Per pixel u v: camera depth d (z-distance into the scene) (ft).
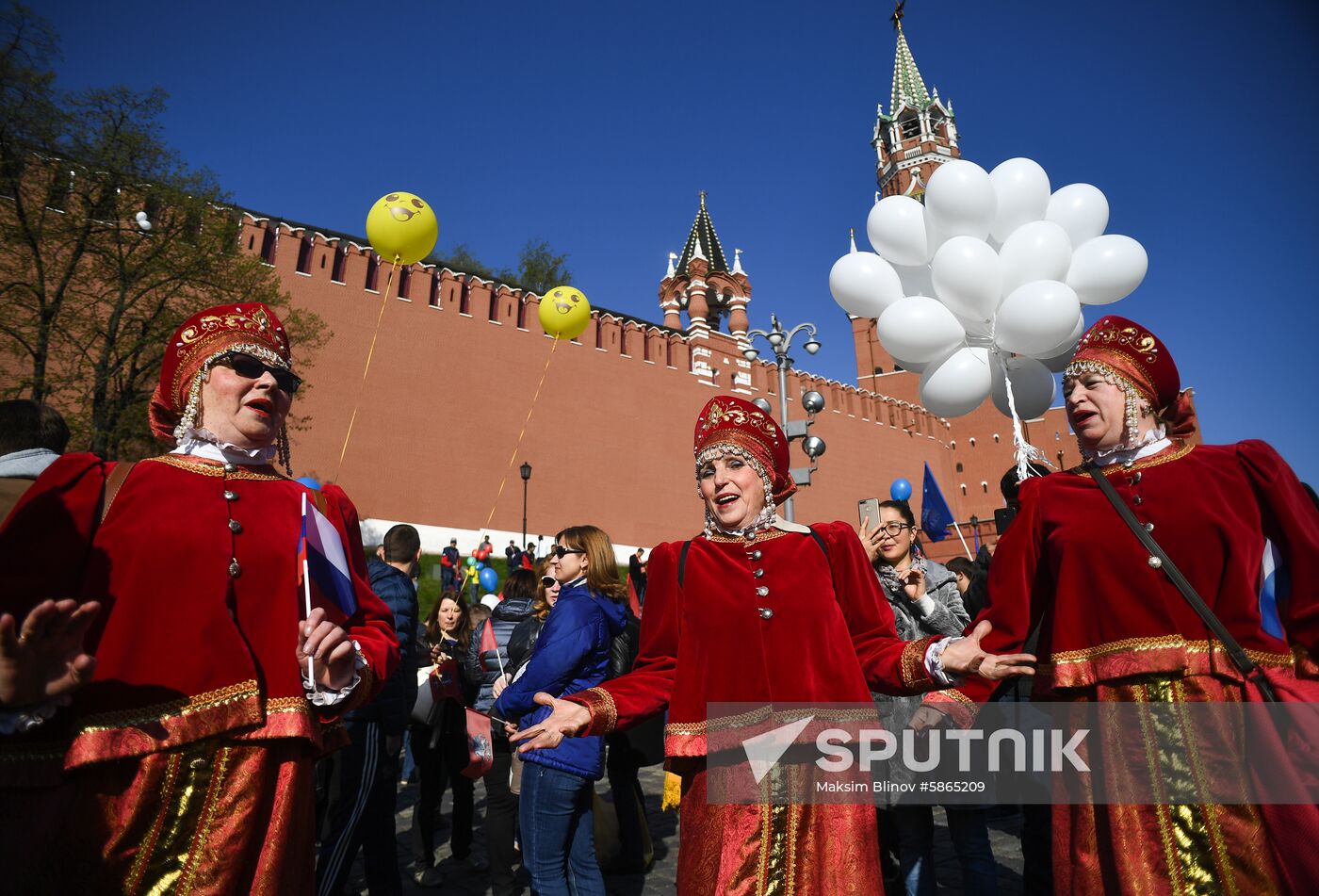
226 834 5.32
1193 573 6.46
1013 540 7.45
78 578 5.52
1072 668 6.67
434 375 81.61
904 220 16.28
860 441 123.44
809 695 6.87
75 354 56.44
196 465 6.33
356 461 74.49
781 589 7.36
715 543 7.98
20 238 54.90
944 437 141.59
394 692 11.85
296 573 6.21
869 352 148.36
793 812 6.64
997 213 15.93
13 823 5.04
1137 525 6.68
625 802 14.93
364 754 11.16
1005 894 12.80
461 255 123.03
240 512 6.23
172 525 5.78
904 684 7.06
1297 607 6.15
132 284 58.03
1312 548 6.15
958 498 138.62
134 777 5.18
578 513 89.51
